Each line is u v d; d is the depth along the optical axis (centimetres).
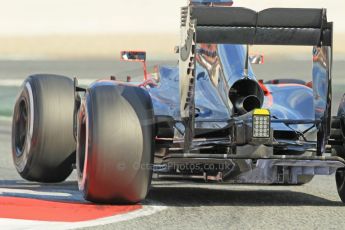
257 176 2344
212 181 2400
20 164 2880
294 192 2934
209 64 2483
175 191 2844
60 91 2762
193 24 2161
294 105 2614
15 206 2261
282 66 9369
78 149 2400
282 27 2269
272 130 2305
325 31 2272
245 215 2248
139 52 2844
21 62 12519
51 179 2873
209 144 2448
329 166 2336
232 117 2423
